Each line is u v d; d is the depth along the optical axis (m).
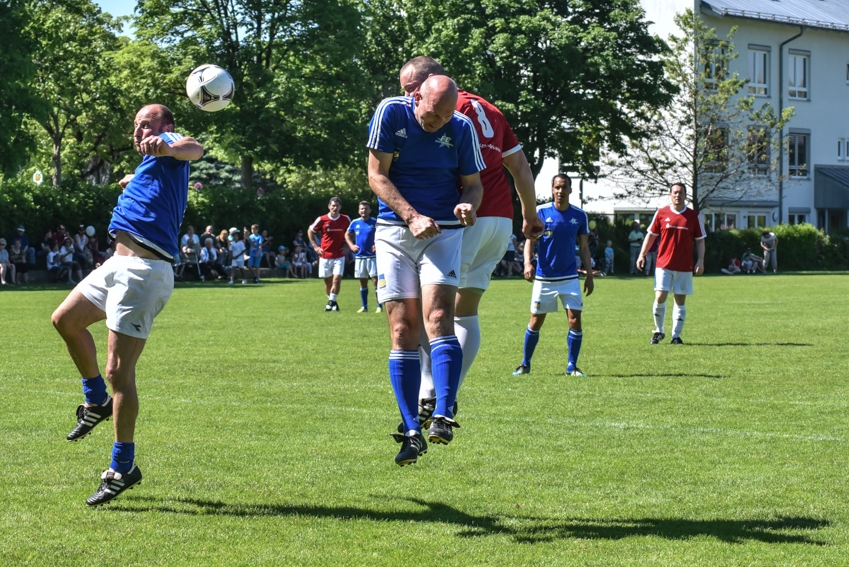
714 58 111.25
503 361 27.47
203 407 19.20
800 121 133.50
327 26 104.31
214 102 14.79
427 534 10.91
